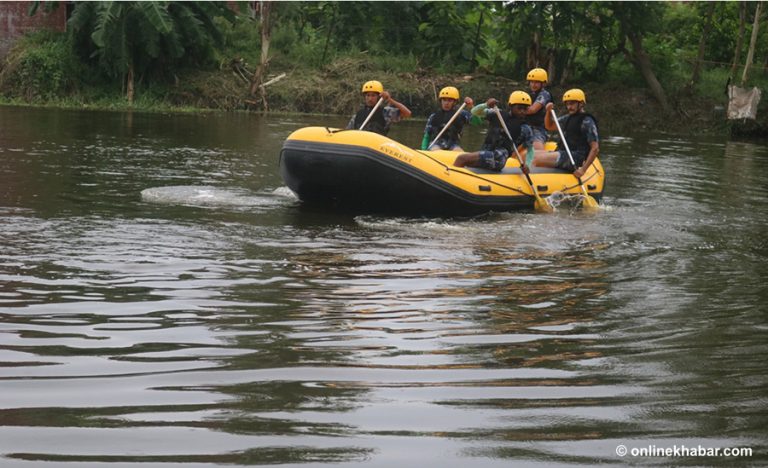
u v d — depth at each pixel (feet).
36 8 76.59
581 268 21.57
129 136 50.31
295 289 18.20
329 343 14.58
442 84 82.28
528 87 83.87
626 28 82.64
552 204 30.91
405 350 14.37
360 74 82.28
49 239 22.02
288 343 14.51
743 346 15.19
